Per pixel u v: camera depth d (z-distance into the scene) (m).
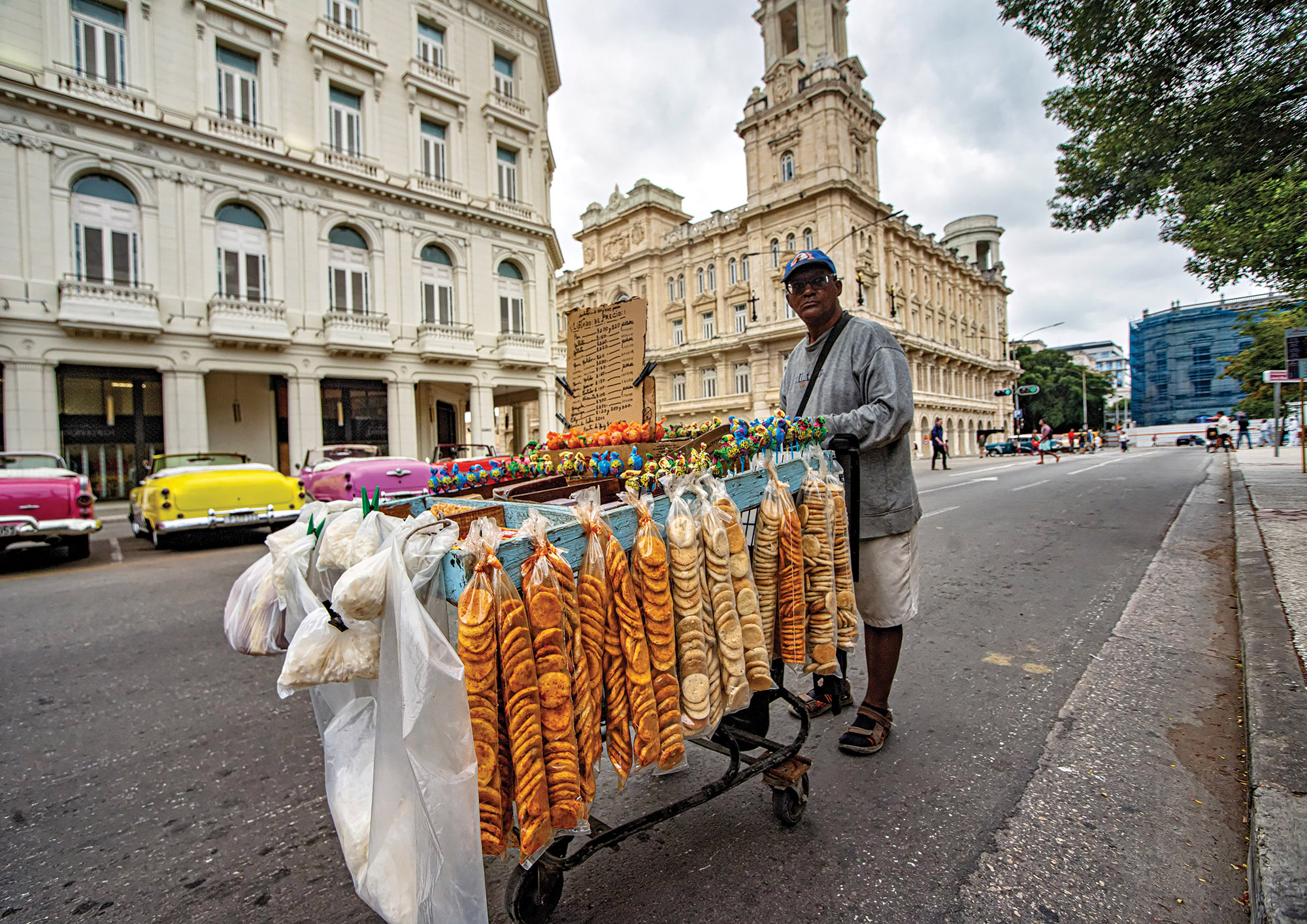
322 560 1.57
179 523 8.09
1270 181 6.94
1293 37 6.19
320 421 16.41
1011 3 7.51
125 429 14.45
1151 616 3.77
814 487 2.02
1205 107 6.87
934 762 2.30
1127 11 6.74
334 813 1.54
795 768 1.92
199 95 14.62
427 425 20.50
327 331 16.27
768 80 30.33
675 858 1.83
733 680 1.68
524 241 20.61
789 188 29.33
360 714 1.68
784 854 1.83
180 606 5.26
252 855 1.98
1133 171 7.92
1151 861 1.71
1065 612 3.97
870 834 1.90
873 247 30.44
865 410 2.22
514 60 21.03
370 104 17.38
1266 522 5.97
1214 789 2.04
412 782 1.29
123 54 13.86
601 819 2.05
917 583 2.43
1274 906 1.37
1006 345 50.97
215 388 16.66
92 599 5.62
